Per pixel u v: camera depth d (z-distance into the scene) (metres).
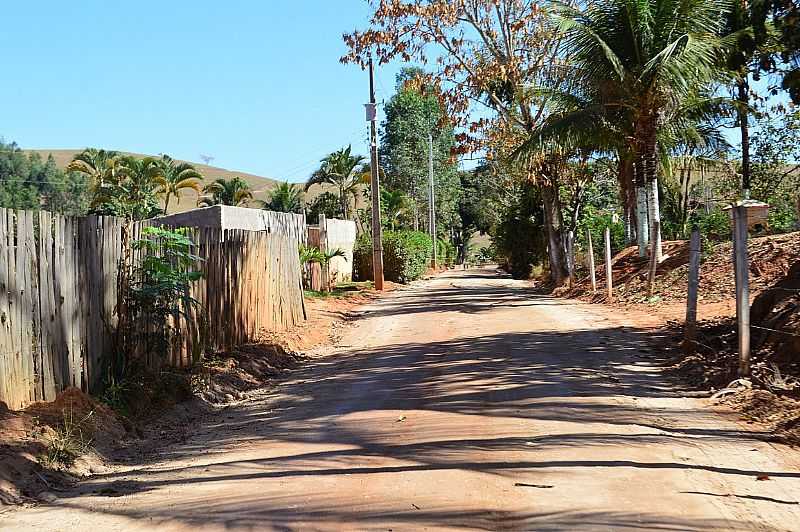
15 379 7.85
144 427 9.09
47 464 7.06
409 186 72.62
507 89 32.78
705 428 7.75
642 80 22.42
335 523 5.48
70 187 73.88
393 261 41.25
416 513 5.58
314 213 59.34
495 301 25.14
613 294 22.58
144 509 6.11
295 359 14.57
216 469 7.23
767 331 10.44
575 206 40.00
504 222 47.88
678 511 5.40
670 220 34.62
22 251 7.97
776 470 6.33
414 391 10.31
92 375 9.25
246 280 14.55
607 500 5.67
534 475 6.33
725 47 21.03
